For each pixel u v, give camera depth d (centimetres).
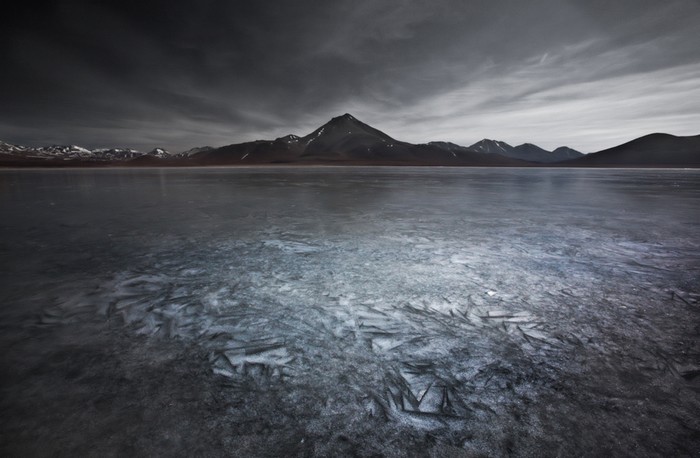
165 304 353
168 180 3002
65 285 408
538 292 390
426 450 172
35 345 271
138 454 168
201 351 264
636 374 235
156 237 674
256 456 168
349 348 269
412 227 782
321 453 170
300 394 214
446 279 432
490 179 3300
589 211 1068
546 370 240
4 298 368
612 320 319
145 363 247
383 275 446
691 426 188
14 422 188
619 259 528
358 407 203
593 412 199
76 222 848
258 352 262
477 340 282
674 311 339
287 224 818
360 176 3928
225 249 579
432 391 217
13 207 1155
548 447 174
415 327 304
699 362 250
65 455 168
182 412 197
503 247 600
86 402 205
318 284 412
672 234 718
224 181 2823
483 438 180
